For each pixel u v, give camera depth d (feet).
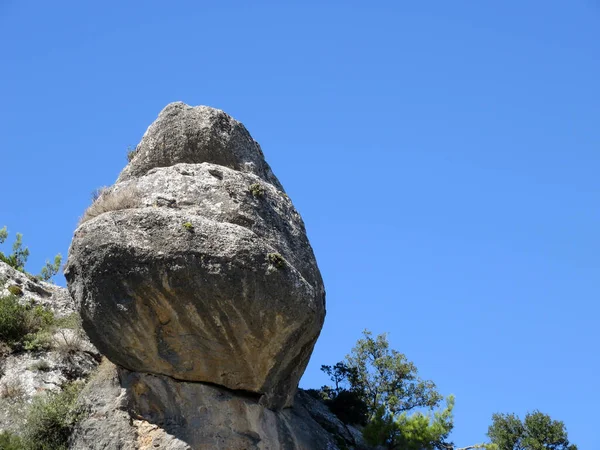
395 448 78.89
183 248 64.44
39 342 77.20
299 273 67.62
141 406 67.77
